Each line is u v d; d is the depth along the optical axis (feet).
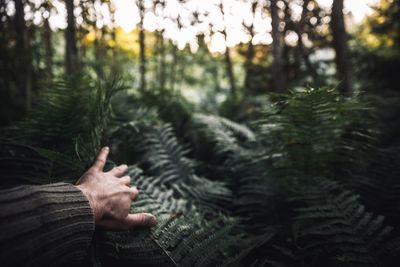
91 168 3.47
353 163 6.15
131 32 18.63
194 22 16.97
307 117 5.46
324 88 4.95
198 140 10.43
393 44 23.39
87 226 2.81
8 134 5.98
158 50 17.66
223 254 4.25
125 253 3.62
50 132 5.31
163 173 7.00
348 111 5.66
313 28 19.70
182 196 6.46
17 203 2.32
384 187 5.68
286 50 20.95
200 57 23.81
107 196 3.18
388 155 6.29
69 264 2.83
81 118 5.37
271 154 6.13
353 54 24.06
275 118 5.71
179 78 24.71
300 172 6.07
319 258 4.33
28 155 4.97
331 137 5.74
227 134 9.29
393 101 14.73
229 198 6.73
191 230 4.20
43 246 2.35
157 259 3.60
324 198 4.78
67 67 12.36
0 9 13.71
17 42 13.69
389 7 20.29
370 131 5.85
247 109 15.34
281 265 4.10
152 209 4.57
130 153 7.55
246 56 24.07
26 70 13.84
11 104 14.38
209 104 23.38
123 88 5.13
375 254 3.79
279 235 5.28
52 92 5.44
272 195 6.31
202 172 8.87
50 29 15.99
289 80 20.39
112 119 6.63
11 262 2.14
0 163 4.56
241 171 7.28
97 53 15.47
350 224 4.14
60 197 2.71
